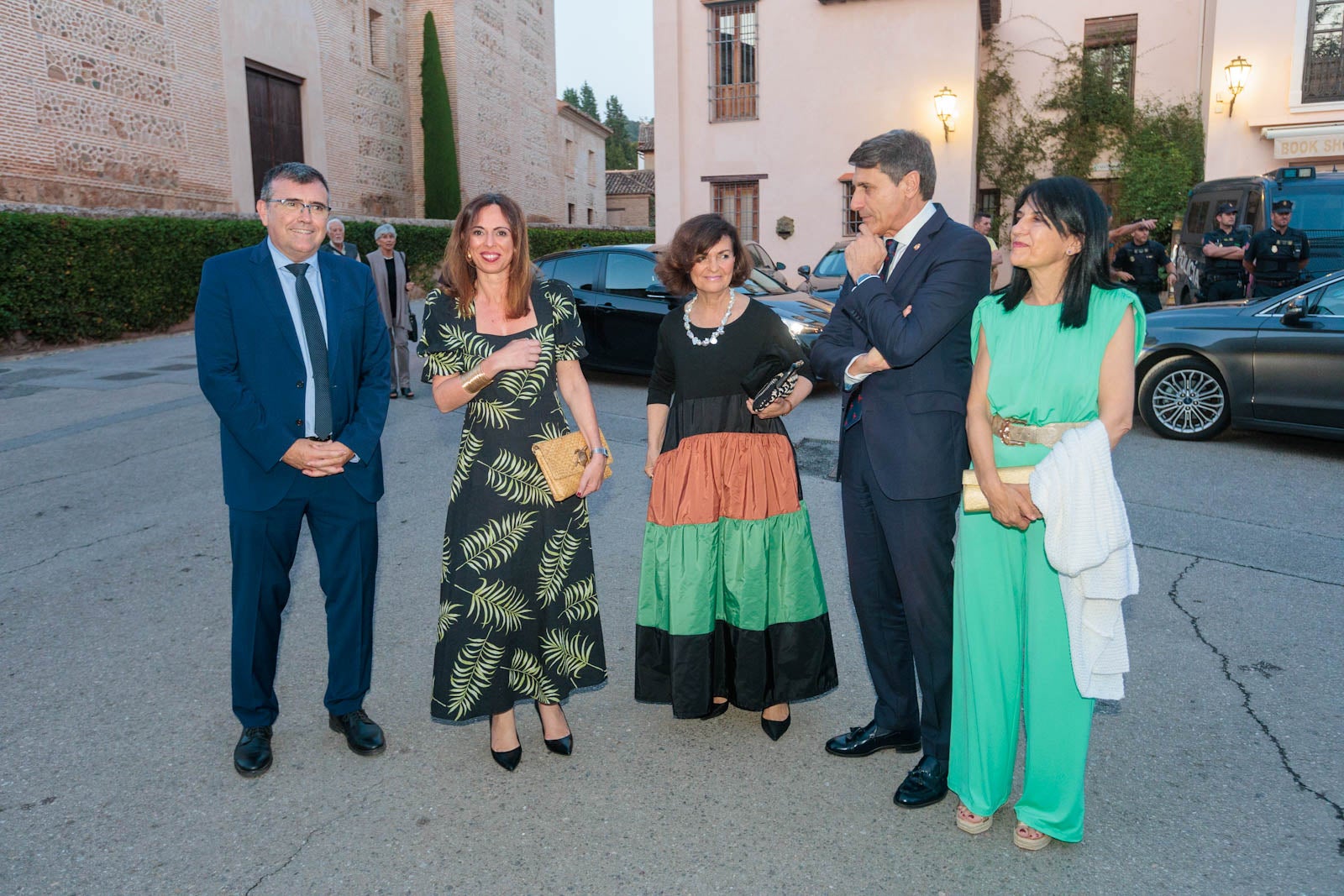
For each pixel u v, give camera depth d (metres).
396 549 5.18
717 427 3.11
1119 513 2.36
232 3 19.69
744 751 3.16
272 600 3.06
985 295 2.58
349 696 3.18
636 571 4.84
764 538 3.08
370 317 3.15
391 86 26.14
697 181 17.92
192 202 18.78
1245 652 3.79
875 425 2.71
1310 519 5.45
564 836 2.68
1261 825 2.68
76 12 16.03
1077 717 2.51
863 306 2.61
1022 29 17.78
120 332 14.41
